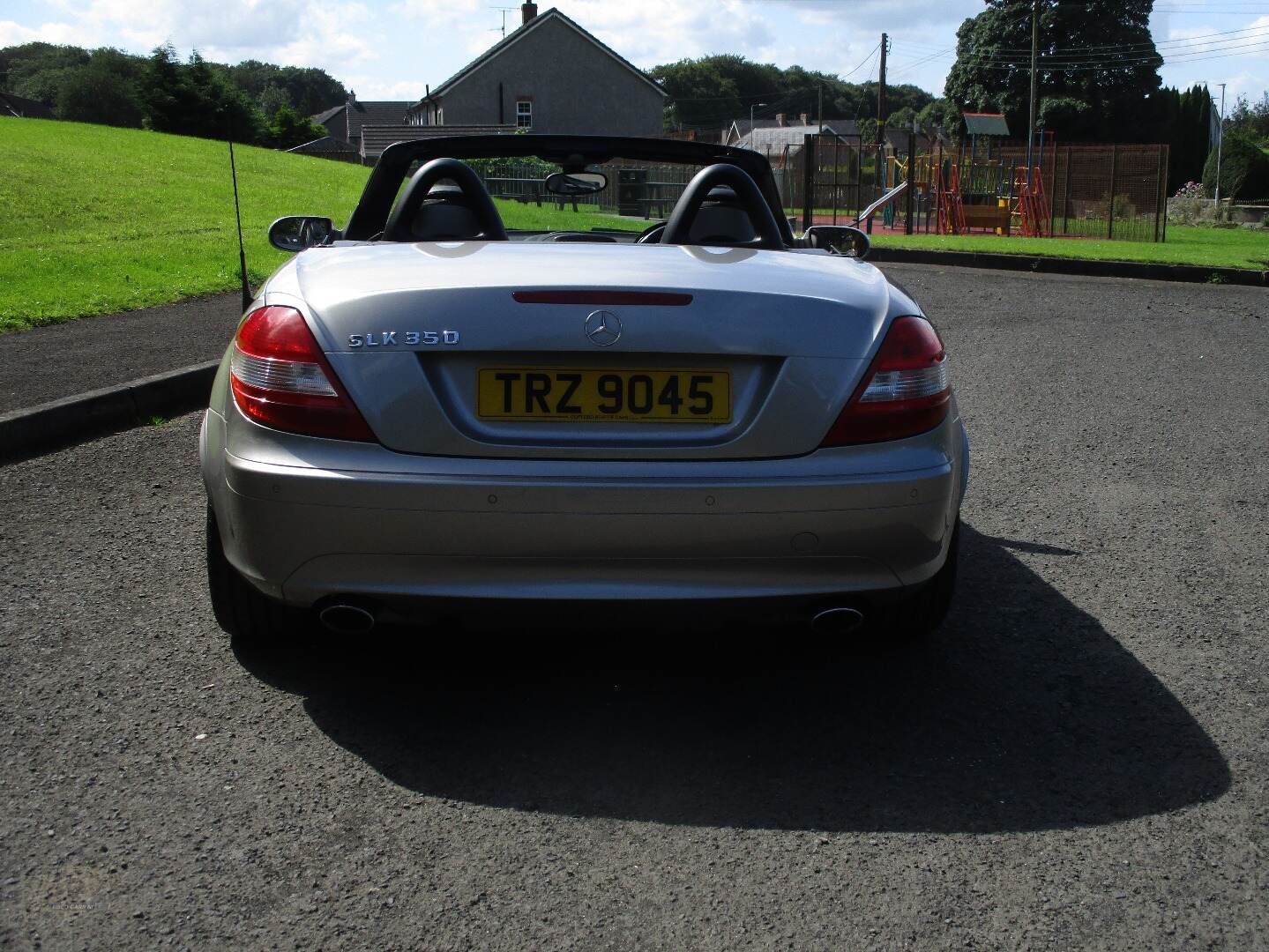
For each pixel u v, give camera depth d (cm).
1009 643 348
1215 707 305
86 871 223
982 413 682
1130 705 306
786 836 241
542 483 258
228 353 302
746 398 269
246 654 328
